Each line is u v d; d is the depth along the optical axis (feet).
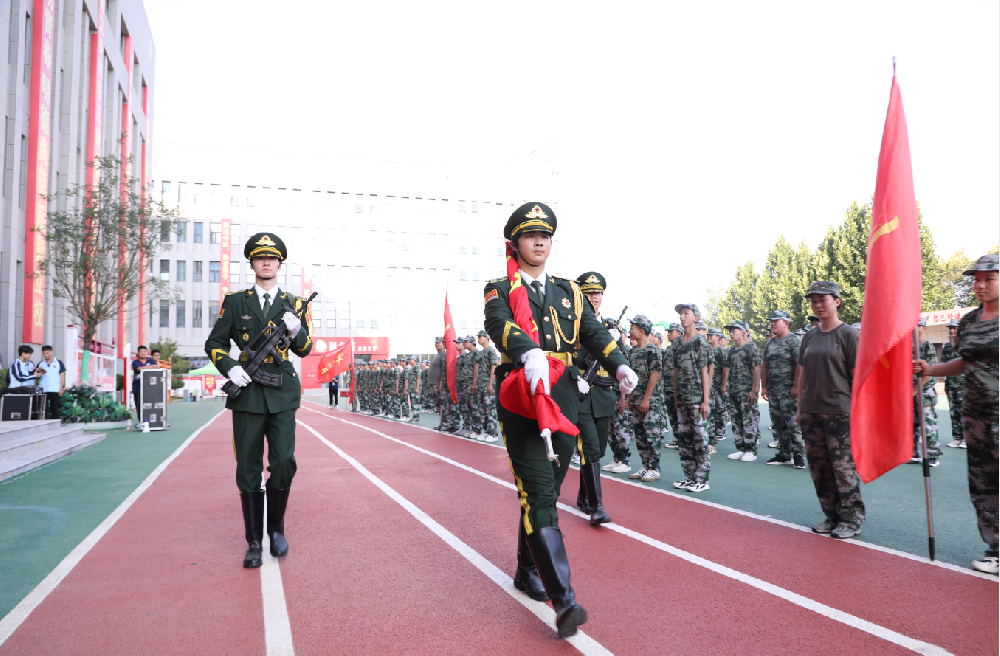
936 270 119.44
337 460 31.09
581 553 14.69
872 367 13.84
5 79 58.03
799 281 134.41
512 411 10.27
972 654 9.29
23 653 9.75
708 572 13.21
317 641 10.08
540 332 10.99
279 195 189.78
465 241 211.20
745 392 32.22
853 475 15.64
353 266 197.06
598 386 18.11
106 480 25.79
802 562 13.83
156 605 11.74
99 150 84.17
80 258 60.34
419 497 21.52
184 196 179.22
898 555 14.24
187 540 16.40
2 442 29.22
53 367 47.65
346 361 90.79
